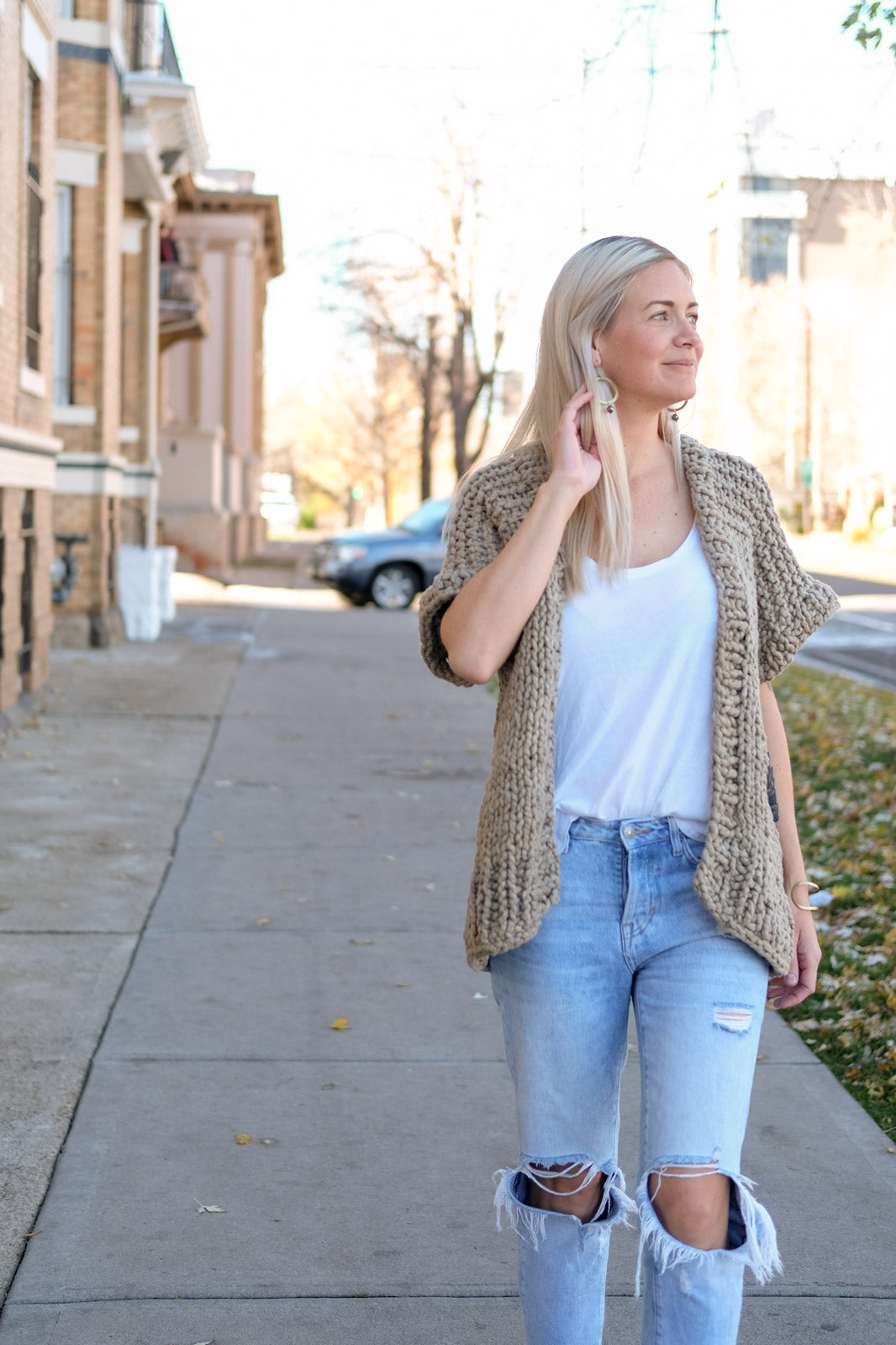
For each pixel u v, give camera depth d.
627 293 2.32
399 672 13.93
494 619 2.23
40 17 10.61
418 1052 4.47
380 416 56.19
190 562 27.98
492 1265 3.21
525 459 2.41
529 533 2.24
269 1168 3.66
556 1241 2.31
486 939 2.28
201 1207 3.43
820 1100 4.19
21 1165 3.61
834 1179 3.67
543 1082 2.28
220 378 36.34
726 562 2.31
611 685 2.28
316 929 5.73
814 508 39.97
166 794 8.21
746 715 2.29
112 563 15.50
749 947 2.28
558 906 2.29
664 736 2.29
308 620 19.09
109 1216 3.38
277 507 97.81
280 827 7.48
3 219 9.41
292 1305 3.03
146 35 15.88
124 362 17.53
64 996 4.86
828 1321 3.01
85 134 14.24
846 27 6.77
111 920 5.77
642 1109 2.29
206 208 35.62
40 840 7.03
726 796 2.27
